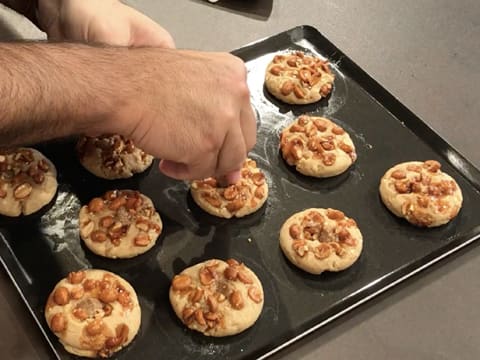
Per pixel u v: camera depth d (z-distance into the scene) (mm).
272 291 468
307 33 638
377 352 437
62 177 518
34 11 565
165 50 415
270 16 663
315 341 440
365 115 583
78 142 533
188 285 451
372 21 672
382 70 627
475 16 688
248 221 510
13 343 417
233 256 487
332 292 469
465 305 467
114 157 521
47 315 426
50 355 415
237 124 415
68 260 469
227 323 436
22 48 387
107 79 384
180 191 521
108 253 472
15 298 440
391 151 560
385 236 506
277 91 585
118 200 492
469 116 597
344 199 530
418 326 452
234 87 408
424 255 493
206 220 505
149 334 437
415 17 683
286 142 550
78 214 497
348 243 486
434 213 504
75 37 504
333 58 623
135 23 504
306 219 500
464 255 498
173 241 491
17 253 468
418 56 644
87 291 438
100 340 417
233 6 667
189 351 431
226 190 508
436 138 565
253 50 622
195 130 398
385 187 526
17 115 365
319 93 586
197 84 397
